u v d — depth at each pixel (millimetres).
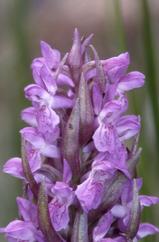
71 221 304
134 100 398
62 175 304
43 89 302
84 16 712
